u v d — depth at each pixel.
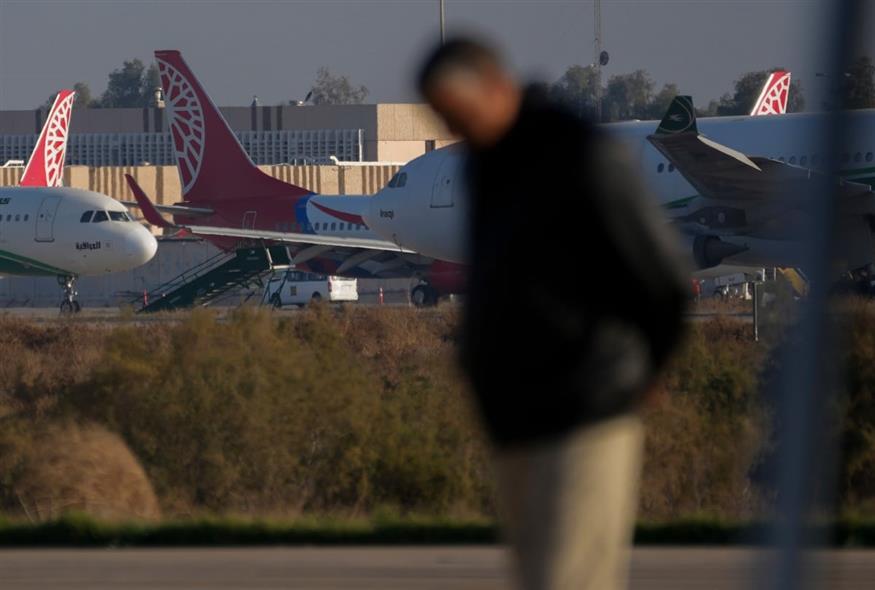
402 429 67.56
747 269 173.00
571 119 18.56
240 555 37.75
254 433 66.38
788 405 40.06
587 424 18.41
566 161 18.23
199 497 65.62
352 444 66.44
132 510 59.28
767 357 70.31
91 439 61.72
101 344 118.50
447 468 65.00
